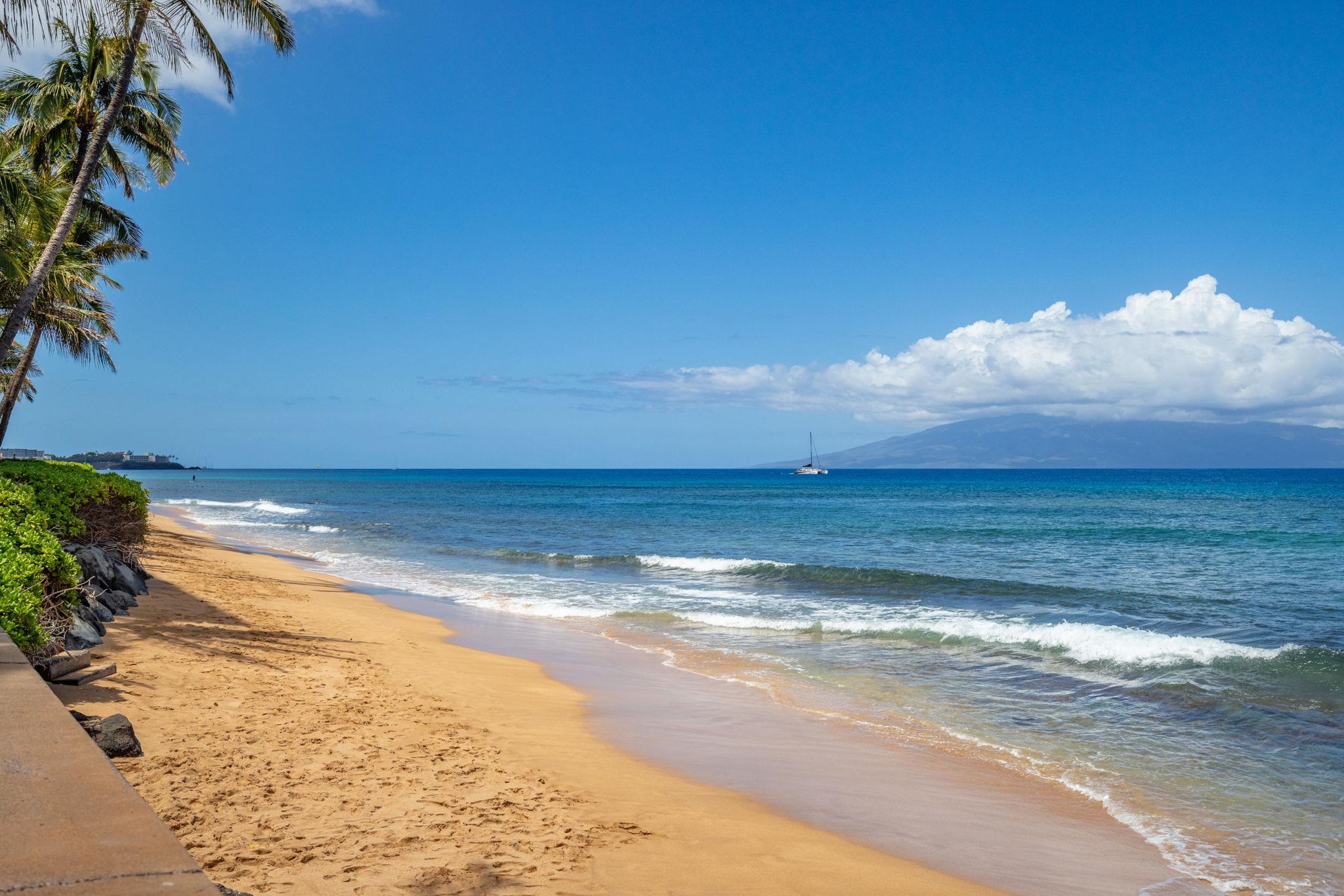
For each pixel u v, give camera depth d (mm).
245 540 37250
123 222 24453
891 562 30844
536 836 5574
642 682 12016
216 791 5785
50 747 3512
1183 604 20281
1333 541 38406
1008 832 6734
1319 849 6484
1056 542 38656
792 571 25531
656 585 23500
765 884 5262
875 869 5766
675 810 6590
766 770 8086
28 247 23125
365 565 28625
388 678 10422
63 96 19422
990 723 9992
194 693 8219
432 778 6613
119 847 2537
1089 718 10188
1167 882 5895
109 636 9914
